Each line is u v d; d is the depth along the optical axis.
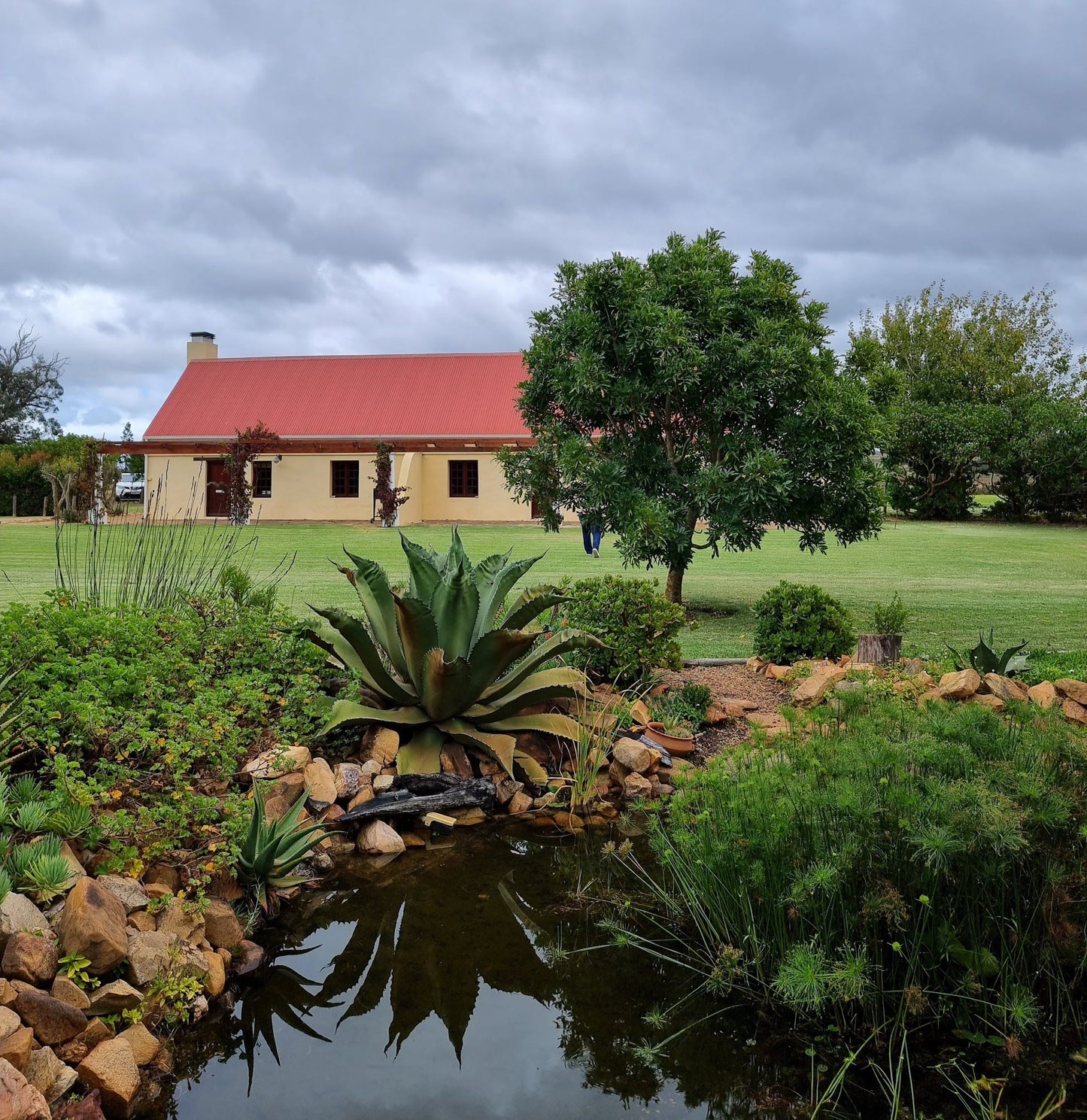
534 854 4.79
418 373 33.53
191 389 33.62
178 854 3.86
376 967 3.64
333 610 4.99
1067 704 6.22
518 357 33.72
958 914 3.22
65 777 3.60
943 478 32.28
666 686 6.88
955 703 5.01
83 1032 2.79
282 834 4.07
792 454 10.09
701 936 3.79
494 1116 2.73
